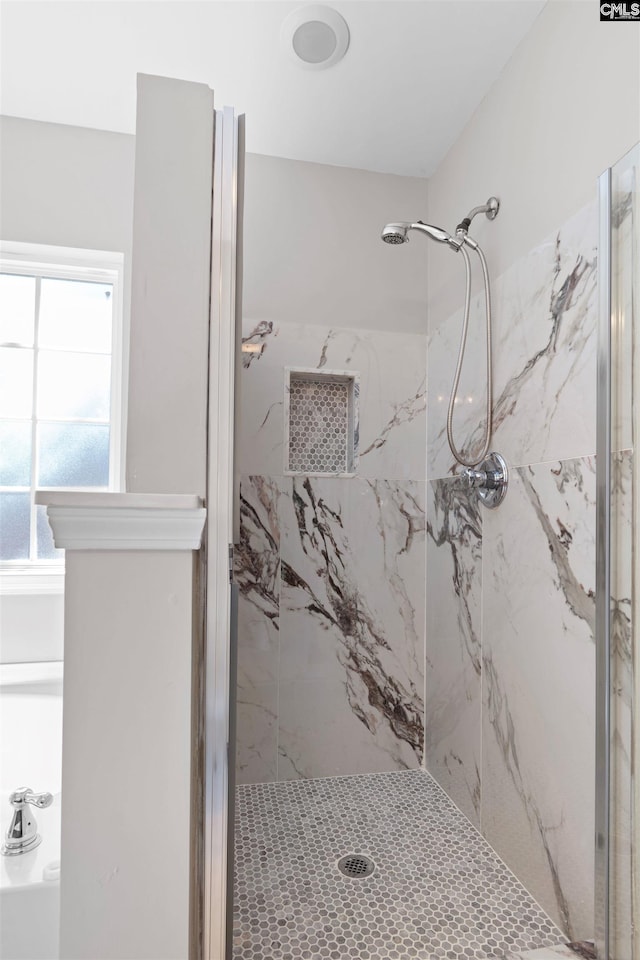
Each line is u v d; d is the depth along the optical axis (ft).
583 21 4.14
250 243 6.59
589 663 3.89
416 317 6.98
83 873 2.03
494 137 5.49
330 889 4.62
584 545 3.96
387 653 6.77
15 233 6.14
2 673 5.71
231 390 3.10
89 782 2.05
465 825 5.58
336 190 6.86
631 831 3.14
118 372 6.61
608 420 3.34
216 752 2.82
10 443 6.50
